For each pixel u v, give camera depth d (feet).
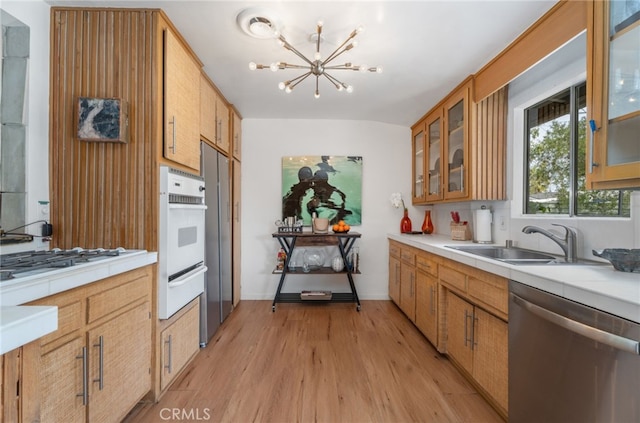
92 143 5.63
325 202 12.45
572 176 6.20
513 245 7.67
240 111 11.50
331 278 12.50
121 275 4.75
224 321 9.90
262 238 12.38
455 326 6.89
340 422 5.17
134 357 5.07
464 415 5.36
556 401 3.87
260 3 5.47
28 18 5.20
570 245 5.61
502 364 5.09
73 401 3.83
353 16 5.80
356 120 12.52
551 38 5.49
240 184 12.19
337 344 8.22
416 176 12.21
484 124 8.01
